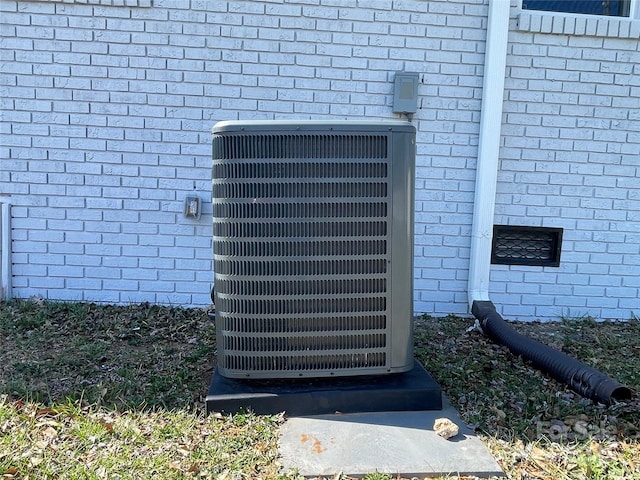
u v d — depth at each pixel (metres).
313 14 4.25
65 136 4.28
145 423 2.62
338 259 2.75
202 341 3.79
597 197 4.59
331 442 2.48
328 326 2.79
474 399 2.96
